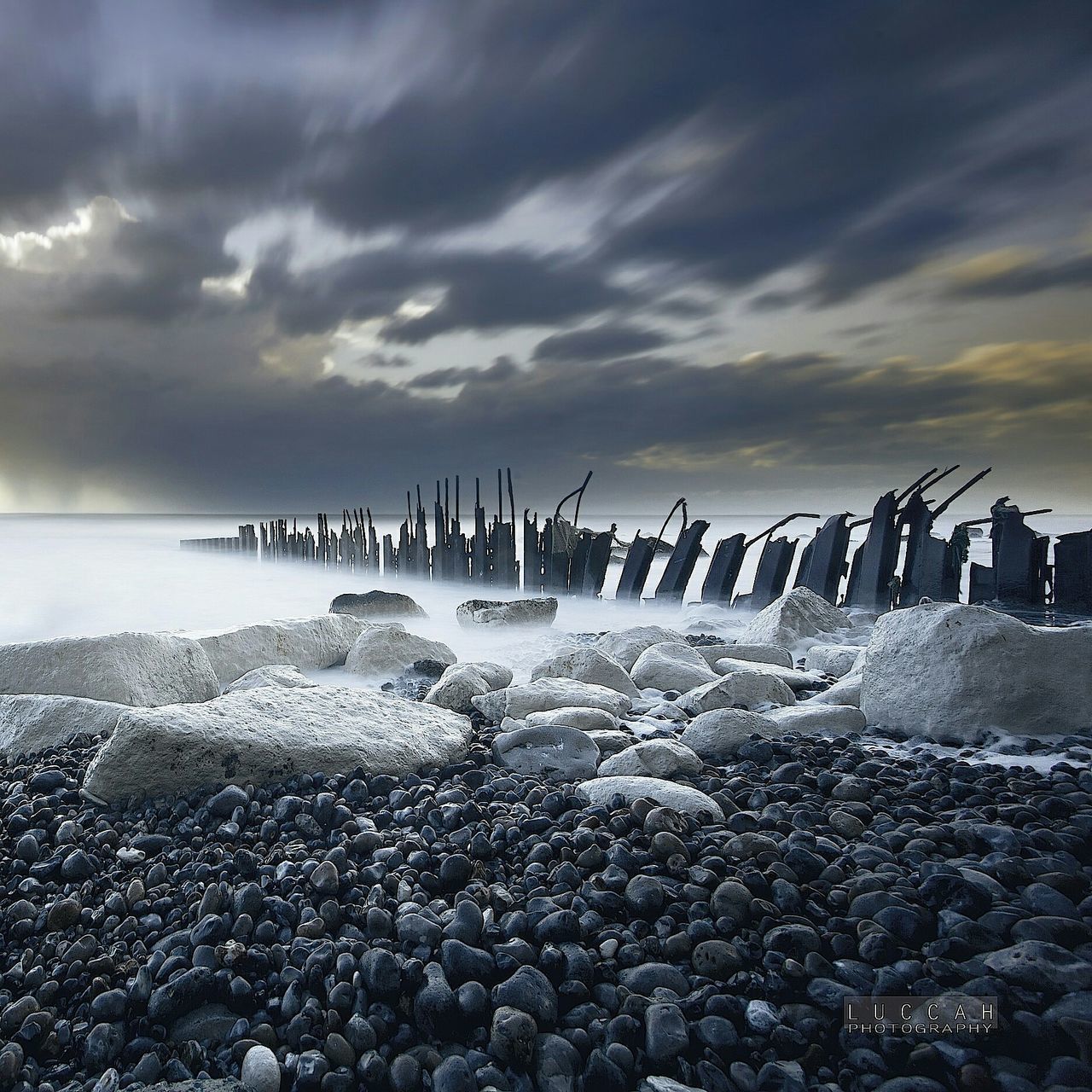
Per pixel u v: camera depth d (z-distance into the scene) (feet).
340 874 10.52
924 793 13.24
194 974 8.58
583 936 9.14
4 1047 7.83
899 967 8.43
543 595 56.08
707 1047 7.70
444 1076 7.43
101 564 92.12
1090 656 16.19
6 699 17.80
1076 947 8.64
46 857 11.41
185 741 13.16
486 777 14.51
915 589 41.86
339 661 28.27
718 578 48.85
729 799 12.75
